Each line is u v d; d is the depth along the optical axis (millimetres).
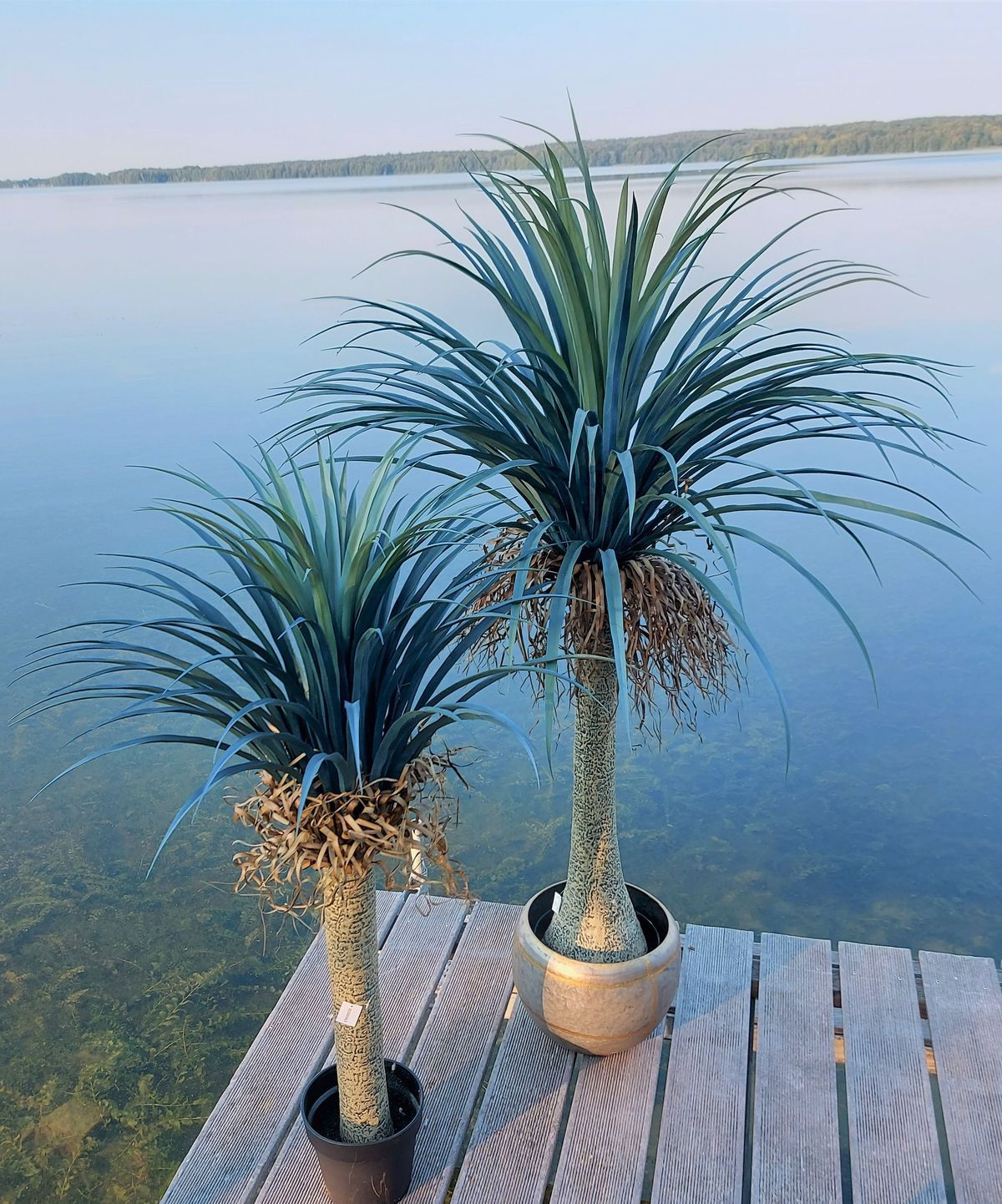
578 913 2355
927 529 6758
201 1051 3068
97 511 7137
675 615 2057
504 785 4359
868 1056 2412
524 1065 2406
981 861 3752
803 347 1844
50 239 36094
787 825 4012
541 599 2088
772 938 2828
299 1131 2250
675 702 2234
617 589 1632
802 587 6070
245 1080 2385
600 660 2141
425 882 1858
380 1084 1976
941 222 24703
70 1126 2822
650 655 2129
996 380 9703
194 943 3531
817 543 6695
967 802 4070
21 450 8570
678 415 1967
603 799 2283
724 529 1921
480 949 2809
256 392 10250
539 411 1989
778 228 23484
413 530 1626
